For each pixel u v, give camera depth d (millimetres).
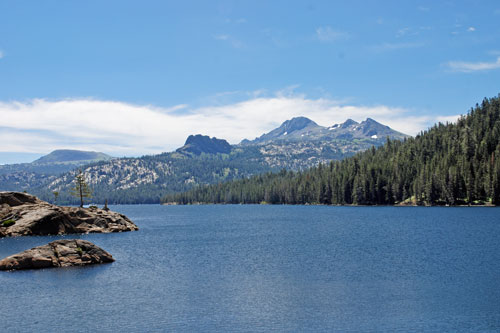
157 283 46375
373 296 39781
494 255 61125
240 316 34469
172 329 31547
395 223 122688
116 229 116625
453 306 36250
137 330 31359
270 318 33875
